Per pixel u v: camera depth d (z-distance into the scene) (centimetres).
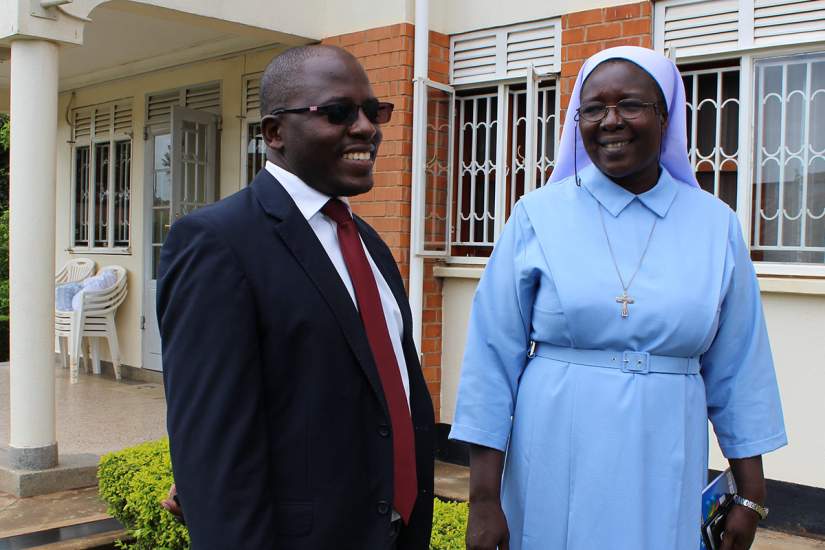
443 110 546
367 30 552
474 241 561
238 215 167
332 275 170
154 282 775
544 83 522
